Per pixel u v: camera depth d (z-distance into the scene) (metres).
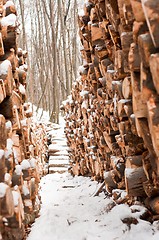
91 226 3.17
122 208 3.09
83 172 6.48
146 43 1.73
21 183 2.57
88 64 4.39
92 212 3.65
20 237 2.68
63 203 4.45
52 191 5.88
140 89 1.98
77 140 6.63
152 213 2.80
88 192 4.77
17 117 2.75
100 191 4.34
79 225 3.30
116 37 2.77
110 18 2.80
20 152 2.87
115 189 3.59
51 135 11.78
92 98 4.62
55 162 8.95
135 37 1.92
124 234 2.77
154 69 1.63
